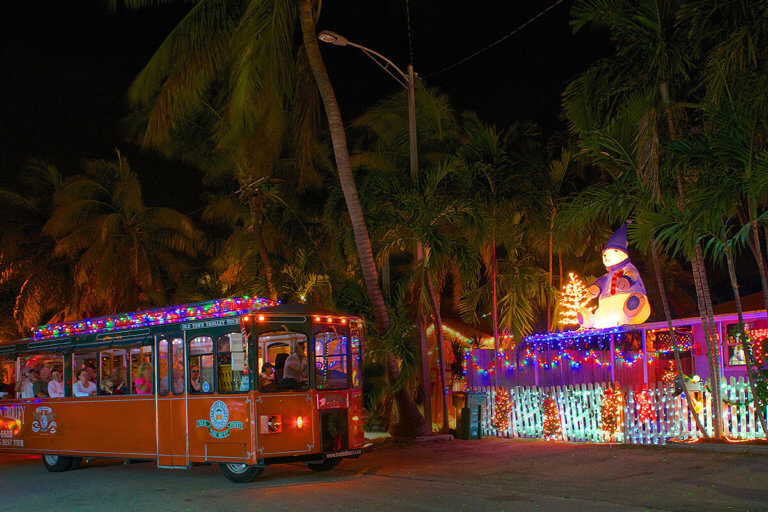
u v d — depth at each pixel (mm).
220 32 17297
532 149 19938
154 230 33125
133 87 17359
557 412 15539
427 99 20906
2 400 16312
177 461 12539
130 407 13398
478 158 18531
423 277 17844
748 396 13086
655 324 17469
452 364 25922
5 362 16578
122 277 31906
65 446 14625
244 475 11898
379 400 20422
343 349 13023
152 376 13109
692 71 13281
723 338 17234
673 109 12852
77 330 14750
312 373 12305
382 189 17344
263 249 21969
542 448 14281
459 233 19516
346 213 18891
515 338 19750
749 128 11719
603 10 12695
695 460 11523
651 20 12461
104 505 10445
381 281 21484
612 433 14250
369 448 13023
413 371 17906
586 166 21359
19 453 15703
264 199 22500
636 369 18266
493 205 18297
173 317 13023
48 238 34438
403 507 9250
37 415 15352
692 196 11867
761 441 12445
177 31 16906
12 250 33938
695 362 17688
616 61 13102
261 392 11680
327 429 12344
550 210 19781
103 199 33000
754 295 19641
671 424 13664
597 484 10078
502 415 17031
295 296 21922
